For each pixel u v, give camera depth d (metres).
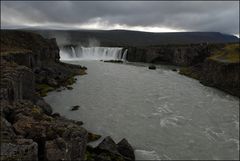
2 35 85.25
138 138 40.50
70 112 51.22
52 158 19.30
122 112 52.34
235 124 47.53
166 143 39.16
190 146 38.47
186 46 158.12
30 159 18.12
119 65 126.44
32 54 72.19
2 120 22.42
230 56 90.50
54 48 106.88
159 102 60.31
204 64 96.06
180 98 64.50
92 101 59.19
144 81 84.44
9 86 33.06
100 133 41.88
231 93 70.31
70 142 21.03
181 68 120.31
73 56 164.00
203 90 74.50
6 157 16.70
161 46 167.88
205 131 44.03
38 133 21.44
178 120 48.72
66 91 66.88
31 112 27.62
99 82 80.00
